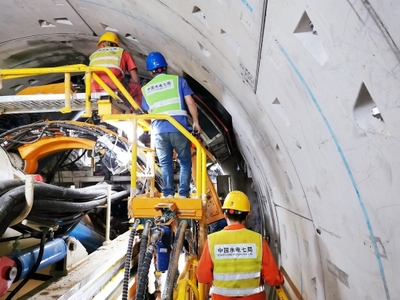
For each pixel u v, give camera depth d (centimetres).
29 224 295
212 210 557
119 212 740
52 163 704
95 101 404
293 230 360
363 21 108
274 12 162
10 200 231
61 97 395
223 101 463
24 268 273
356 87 129
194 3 257
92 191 423
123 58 473
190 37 344
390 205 135
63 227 361
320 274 270
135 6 382
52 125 508
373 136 130
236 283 283
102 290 370
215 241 290
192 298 311
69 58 712
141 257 283
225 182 775
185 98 421
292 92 194
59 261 342
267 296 505
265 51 202
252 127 384
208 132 626
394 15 95
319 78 155
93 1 441
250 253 285
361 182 153
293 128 223
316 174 212
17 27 559
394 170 124
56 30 582
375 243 158
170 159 423
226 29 241
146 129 471
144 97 433
